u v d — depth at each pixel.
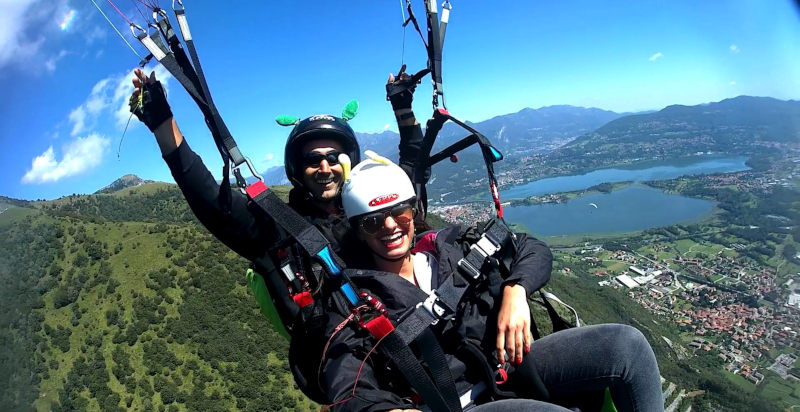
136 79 2.10
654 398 2.18
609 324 2.27
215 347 50.34
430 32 2.60
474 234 2.44
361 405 1.76
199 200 2.18
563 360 2.25
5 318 59.88
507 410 1.86
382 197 2.20
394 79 3.30
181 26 1.95
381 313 1.91
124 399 46.56
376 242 2.28
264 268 2.39
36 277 66.12
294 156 2.96
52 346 55.97
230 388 45.59
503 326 2.10
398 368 1.88
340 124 2.95
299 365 2.29
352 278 2.17
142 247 68.75
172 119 2.17
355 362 1.95
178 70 1.98
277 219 2.02
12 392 49.19
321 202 2.99
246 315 55.31
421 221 3.02
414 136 3.30
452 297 2.04
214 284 60.09
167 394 45.72
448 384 1.91
